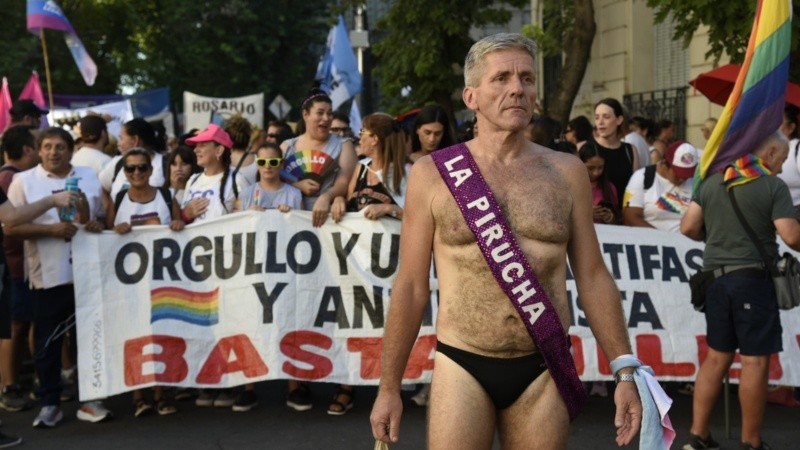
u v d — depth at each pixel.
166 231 7.75
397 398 3.92
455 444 3.82
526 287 3.79
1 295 7.45
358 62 18.89
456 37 16.97
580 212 3.93
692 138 17.55
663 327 7.79
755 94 6.23
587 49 15.41
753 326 6.26
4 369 8.13
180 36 35.78
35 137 8.54
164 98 25.97
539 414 3.86
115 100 25.64
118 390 7.54
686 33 11.08
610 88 20.39
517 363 3.86
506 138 3.89
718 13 10.22
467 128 8.52
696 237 6.61
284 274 7.71
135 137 9.54
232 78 36.91
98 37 32.84
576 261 3.97
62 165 7.90
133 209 7.89
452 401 3.85
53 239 7.50
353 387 7.96
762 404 6.36
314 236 7.76
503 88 3.84
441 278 3.95
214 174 8.21
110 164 9.03
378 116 7.87
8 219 7.30
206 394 8.20
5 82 13.36
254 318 7.68
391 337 3.95
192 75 36.53
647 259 7.89
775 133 6.30
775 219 6.18
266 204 7.94
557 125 8.35
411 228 3.96
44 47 14.01
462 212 3.84
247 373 7.66
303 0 38.47
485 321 3.85
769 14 6.23
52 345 7.54
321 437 7.17
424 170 3.94
